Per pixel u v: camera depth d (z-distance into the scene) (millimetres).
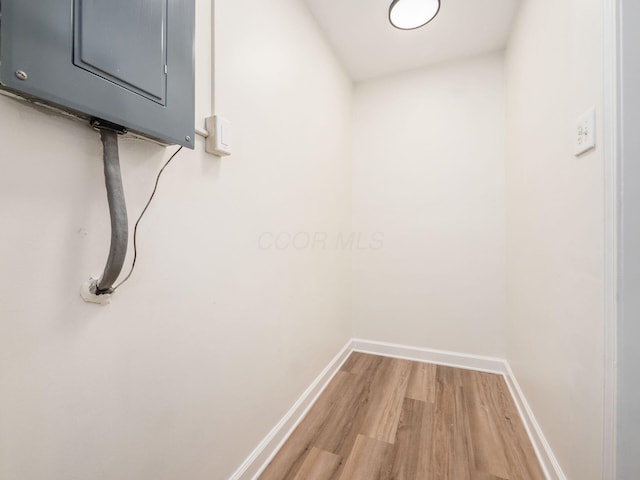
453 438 1325
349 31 1766
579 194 898
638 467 699
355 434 1356
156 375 745
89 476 604
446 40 1854
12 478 495
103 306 626
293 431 1378
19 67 420
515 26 1649
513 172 1731
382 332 2297
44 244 529
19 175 493
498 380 1865
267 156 1202
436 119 2125
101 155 612
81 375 589
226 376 986
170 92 660
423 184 2166
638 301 696
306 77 1547
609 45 722
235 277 1023
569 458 962
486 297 2016
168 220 769
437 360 2133
